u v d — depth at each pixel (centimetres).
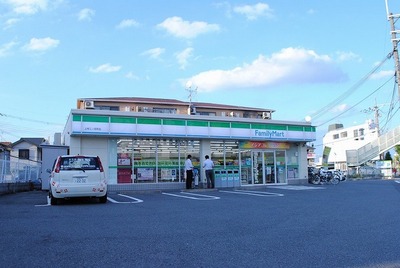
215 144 2166
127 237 645
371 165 4419
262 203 1194
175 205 1138
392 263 491
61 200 1241
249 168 2250
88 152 1875
